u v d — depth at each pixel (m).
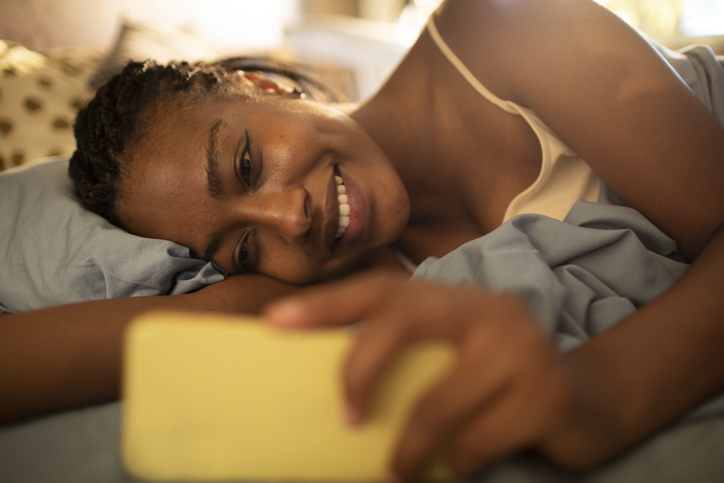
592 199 0.73
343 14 3.04
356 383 0.26
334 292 0.29
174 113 0.73
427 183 0.96
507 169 0.84
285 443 0.30
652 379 0.35
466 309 0.27
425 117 0.94
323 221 0.74
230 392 0.29
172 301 0.63
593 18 0.67
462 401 0.26
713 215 0.55
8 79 1.21
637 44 0.63
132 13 1.90
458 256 0.54
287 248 0.76
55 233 0.77
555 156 0.74
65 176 0.91
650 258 0.55
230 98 0.77
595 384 0.32
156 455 0.30
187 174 0.71
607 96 0.63
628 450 0.35
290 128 0.74
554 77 0.68
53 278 0.72
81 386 0.50
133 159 0.73
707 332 0.38
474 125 0.86
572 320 0.46
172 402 0.30
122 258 0.70
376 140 0.92
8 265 0.76
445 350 0.28
